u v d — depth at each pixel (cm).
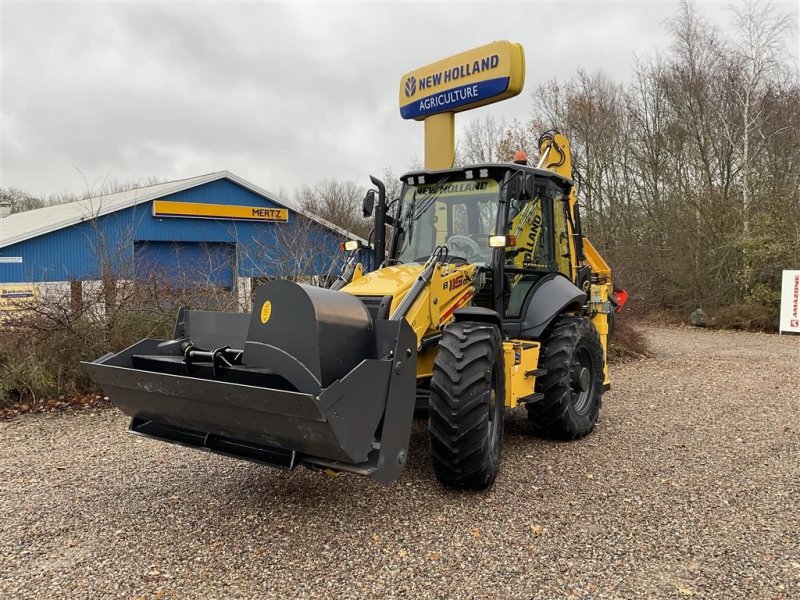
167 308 894
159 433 434
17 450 582
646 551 362
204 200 2269
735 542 374
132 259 991
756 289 1809
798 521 404
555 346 565
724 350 1313
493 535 383
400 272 512
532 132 2478
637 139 2292
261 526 397
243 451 394
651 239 2134
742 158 2033
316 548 367
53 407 744
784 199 1823
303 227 1305
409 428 387
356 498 440
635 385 880
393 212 612
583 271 703
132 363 453
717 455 545
